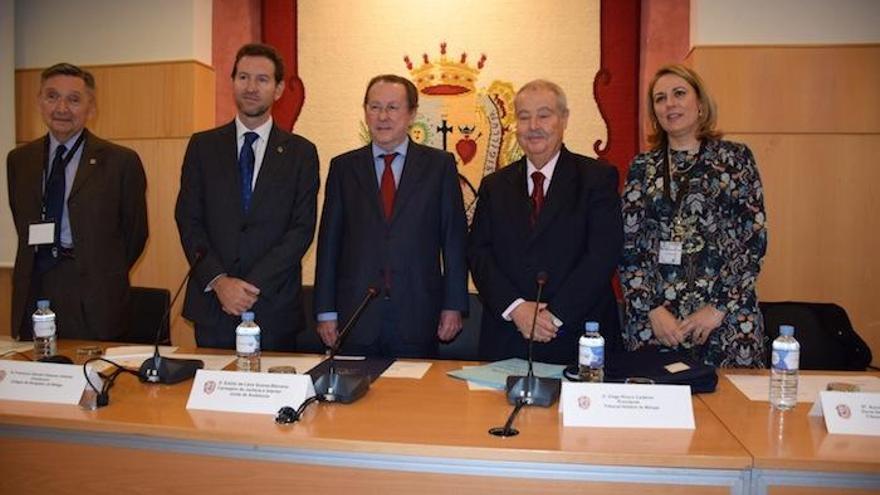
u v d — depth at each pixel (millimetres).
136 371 1813
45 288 2424
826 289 3387
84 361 1937
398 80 2270
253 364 1770
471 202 3797
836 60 3334
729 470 1222
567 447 1260
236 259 2240
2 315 3910
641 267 2137
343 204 2332
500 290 2061
